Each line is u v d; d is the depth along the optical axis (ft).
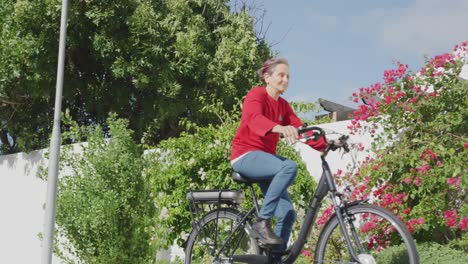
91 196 29.07
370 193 28.12
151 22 55.67
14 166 49.11
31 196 47.50
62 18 41.47
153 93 59.06
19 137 57.21
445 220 24.30
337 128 31.96
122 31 56.39
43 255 35.83
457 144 25.98
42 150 47.44
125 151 30.37
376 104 28.27
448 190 25.05
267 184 18.60
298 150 33.55
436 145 25.75
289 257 17.72
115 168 29.60
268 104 18.35
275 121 18.52
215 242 19.57
